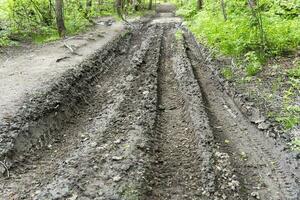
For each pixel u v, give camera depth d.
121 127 7.20
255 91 8.87
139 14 38.59
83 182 5.27
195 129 7.14
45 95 8.20
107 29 22.23
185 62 12.54
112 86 10.40
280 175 5.75
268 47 11.17
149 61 12.95
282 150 6.32
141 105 8.36
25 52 14.23
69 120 8.09
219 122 7.72
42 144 6.91
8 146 6.18
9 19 19.20
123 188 5.10
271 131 6.98
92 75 11.09
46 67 10.88
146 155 6.11
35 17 20.19
